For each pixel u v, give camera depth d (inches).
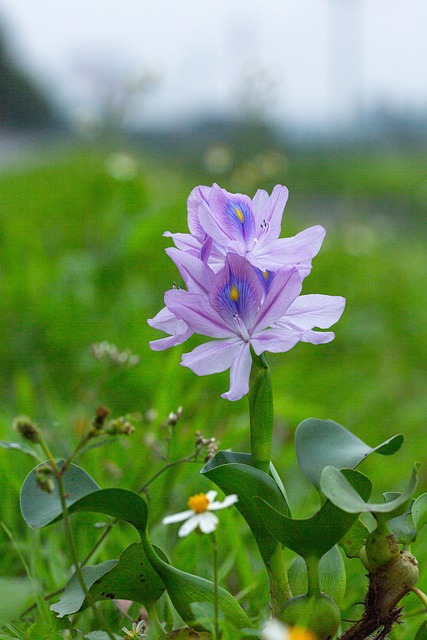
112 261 79.8
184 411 47.5
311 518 27.5
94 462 40.3
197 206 28.8
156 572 28.9
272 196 28.7
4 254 88.5
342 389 63.8
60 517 27.9
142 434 42.7
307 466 29.0
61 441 44.6
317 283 101.3
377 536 28.0
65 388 59.0
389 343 80.7
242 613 28.4
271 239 28.7
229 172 161.8
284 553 36.3
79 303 67.7
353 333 80.3
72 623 31.7
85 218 116.3
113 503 28.0
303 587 29.2
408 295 101.0
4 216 118.0
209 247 28.2
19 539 37.7
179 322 28.8
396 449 29.1
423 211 216.1
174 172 239.0
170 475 40.9
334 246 130.2
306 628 27.6
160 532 37.5
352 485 28.1
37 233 100.3
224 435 44.3
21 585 30.2
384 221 197.2
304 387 62.3
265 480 28.4
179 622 32.2
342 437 29.7
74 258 77.6
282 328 28.4
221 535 37.5
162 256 90.1
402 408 62.7
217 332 28.1
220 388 56.4
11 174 206.5
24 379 51.8
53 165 217.6
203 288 28.1
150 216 81.7
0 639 29.7
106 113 138.0
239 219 28.4
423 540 39.4
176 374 45.3
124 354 49.8
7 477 38.3
